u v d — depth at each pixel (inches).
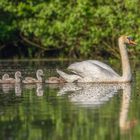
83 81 1162.0
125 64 1162.0
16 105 912.9
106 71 1160.8
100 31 1535.4
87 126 771.4
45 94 1018.1
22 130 759.7
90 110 864.9
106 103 920.3
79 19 1536.7
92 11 1531.7
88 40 1567.4
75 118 815.1
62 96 991.6
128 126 770.2
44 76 1238.3
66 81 1169.4
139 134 735.7
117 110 861.8
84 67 1167.0
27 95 1010.1
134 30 1508.4
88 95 1001.5
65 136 732.0
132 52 1533.0
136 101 933.8
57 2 1573.6
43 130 759.1
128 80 1155.3
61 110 868.0
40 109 877.2
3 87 1122.7
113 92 1033.5
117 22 1517.0
